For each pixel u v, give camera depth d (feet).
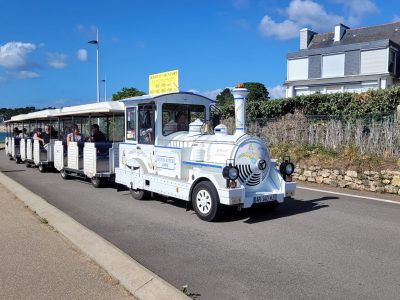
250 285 15.34
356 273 16.44
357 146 39.65
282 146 46.34
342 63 108.17
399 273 16.42
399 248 19.60
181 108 30.96
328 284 15.38
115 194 35.17
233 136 25.79
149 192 32.04
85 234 20.53
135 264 16.17
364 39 112.27
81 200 32.37
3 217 24.27
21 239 19.83
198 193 25.54
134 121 32.55
